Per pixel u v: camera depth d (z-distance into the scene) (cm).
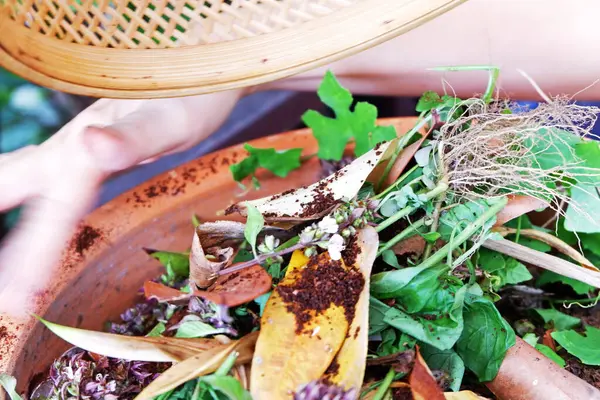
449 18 69
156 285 51
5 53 48
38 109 90
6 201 65
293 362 47
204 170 72
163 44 51
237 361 49
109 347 49
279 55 49
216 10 50
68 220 65
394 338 52
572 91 71
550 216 67
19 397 53
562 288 66
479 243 54
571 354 58
